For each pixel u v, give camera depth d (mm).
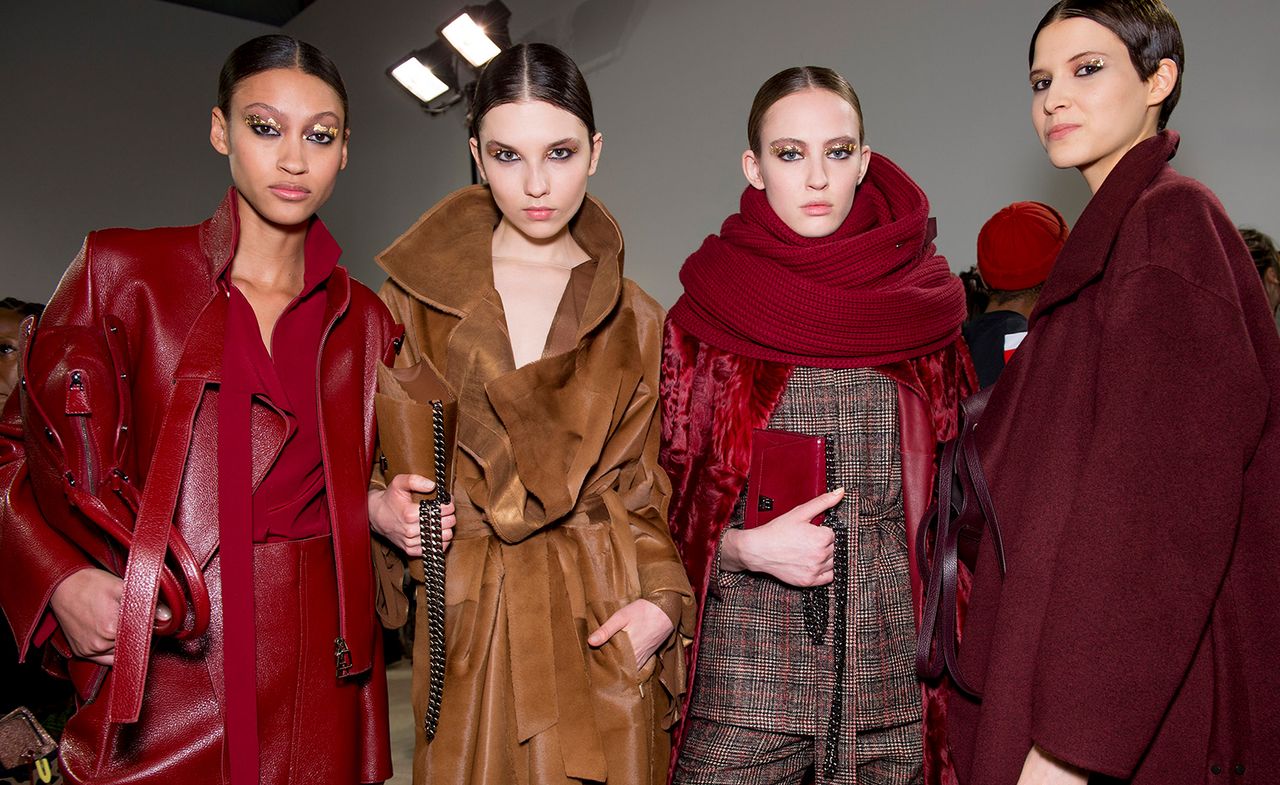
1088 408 1093
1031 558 1080
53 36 6645
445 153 5648
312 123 1166
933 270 1552
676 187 4191
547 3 4820
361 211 6449
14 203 6469
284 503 1185
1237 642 1033
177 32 7082
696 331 1516
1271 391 1023
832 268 1450
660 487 1483
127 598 994
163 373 1141
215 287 1164
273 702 1133
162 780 1070
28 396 1039
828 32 3508
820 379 1462
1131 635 939
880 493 1446
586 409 1379
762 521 1414
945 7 3115
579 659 1322
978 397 1315
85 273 1136
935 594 1276
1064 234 1886
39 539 1054
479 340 1353
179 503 1111
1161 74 1153
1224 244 1050
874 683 1388
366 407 1312
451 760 1249
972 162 3035
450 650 1299
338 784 1175
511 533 1310
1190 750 1018
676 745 1464
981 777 1058
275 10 7332
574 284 1447
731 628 1440
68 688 2406
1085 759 930
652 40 4316
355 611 1197
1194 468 963
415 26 5863
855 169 1470
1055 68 1171
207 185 7184
